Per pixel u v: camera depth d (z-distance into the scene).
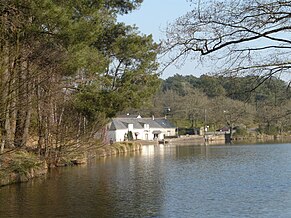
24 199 17.61
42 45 19.92
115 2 28.25
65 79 24.17
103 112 25.62
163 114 108.88
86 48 20.17
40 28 17.67
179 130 101.81
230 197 18.61
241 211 15.78
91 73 23.56
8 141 23.03
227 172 28.48
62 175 26.16
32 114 29.95
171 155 47.16
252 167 31.59
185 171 29.31
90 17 20.28
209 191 20.27
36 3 16.86
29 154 26.06
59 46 20.03
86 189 20.61
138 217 14.73
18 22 17.09
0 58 17.00
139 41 27.81
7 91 17.89
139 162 37.41
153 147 69.06
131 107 26.78
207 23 8.76
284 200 17.80
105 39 28.34
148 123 100.62
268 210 15.92
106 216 14.82
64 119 32.62
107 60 24.97
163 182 23.52
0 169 21.00
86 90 24.72
